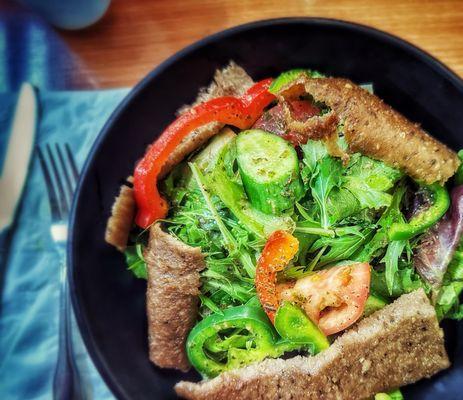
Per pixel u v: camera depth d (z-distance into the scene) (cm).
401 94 37
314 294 34
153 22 42
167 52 42
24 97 41
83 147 41
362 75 37
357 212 34
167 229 36
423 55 35
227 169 36
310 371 34
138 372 36
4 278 40
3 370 39
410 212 35
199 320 36
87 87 42
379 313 35
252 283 35
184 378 37
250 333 35
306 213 35
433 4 41
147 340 37
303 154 35
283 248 33
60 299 39
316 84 34
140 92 35
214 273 35
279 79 36
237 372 35
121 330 36
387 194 34
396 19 41
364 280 33
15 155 41
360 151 34
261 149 34
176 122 35
